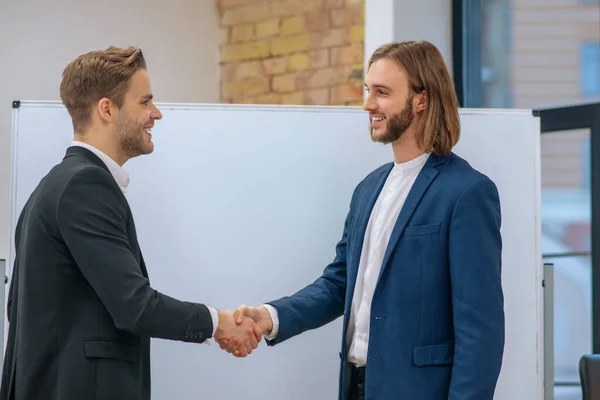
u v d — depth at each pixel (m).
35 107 3.15
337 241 3.21
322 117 3.21
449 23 4.64
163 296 2.32
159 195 3.17
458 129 2.51
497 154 3.21
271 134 3.20
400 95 2.48
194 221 3.18
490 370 2.30
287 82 4.83
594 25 4.67
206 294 3.18
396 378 2.37
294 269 3.20
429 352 2.37
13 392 2.31
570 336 4.70
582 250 4.64
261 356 3.20
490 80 4.75
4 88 4.52
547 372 3.24
